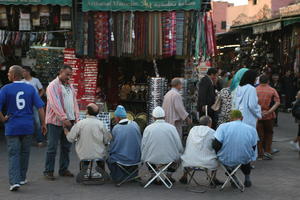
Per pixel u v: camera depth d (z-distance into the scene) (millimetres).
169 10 10289
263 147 9086
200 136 6527
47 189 6500
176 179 7297
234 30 22469
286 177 7434
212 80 9219
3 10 10406
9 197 6059
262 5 25516
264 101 8891
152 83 10391
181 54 10453
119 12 10438
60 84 7082
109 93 12016
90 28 10445
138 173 7270
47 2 10180
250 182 6797
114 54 10547
